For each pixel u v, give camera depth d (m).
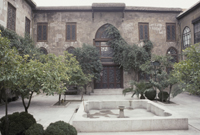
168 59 18.28
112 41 18.27
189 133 5.73
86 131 5.89
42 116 8.39
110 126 5.93
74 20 18.53
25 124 5.09
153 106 8.74
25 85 5.27
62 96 16.02
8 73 4.37
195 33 16.12
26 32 15.61
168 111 7.19
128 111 9.20
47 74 5.23
